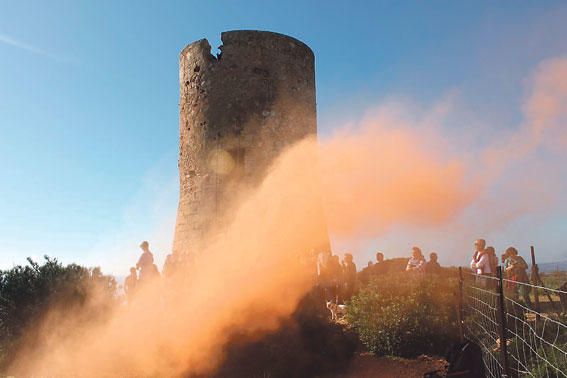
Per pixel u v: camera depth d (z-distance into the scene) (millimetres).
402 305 9398
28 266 10602
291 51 12742
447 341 9094
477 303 7852
